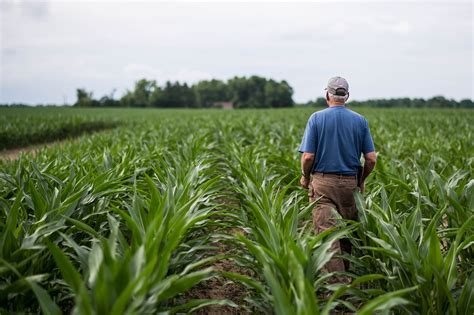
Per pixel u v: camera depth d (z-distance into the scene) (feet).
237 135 44.68
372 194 14.55
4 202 12.57
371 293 10.35
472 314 9.79
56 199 12.46
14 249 10.02
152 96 378.94
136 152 26.86
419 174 15.60
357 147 14.16
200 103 399.85
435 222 10.55
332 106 14.30
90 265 8.16
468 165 21.74
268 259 9.66
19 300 9.81
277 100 364.38
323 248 9.89
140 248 7.93
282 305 7.73
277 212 12.71
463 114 119.44
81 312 6.61
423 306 9.86
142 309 7.64
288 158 24.84
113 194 15.42
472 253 13.19
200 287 13.93
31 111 185.78
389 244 10.97
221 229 16.66
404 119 89.76
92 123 97.04
